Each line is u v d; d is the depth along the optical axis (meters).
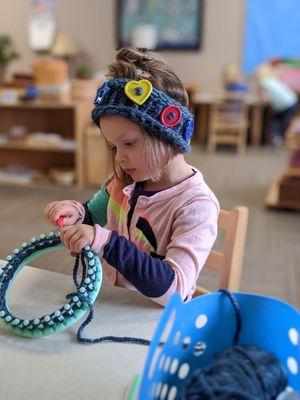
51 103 3.65
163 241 0.84
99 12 6.36
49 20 6.47
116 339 0.65
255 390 0.47
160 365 0.47
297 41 6.01
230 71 6.04
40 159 4.18
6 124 4.13
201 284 2.06
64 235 0.70
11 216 3.00
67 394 0.55
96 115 0.71
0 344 0.64
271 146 5.95
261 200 3.49
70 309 0.65
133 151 0.70
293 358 0.53
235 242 0.98
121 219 0.91
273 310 0.54
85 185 3.86
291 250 2.56
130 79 0.70
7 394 0.54
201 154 5.38
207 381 0.47
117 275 0.90
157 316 0.71
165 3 6.16
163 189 0.84
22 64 6.67
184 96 0.74
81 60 6.56
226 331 0.57
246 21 6.07
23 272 0.85
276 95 5.49
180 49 6.31
